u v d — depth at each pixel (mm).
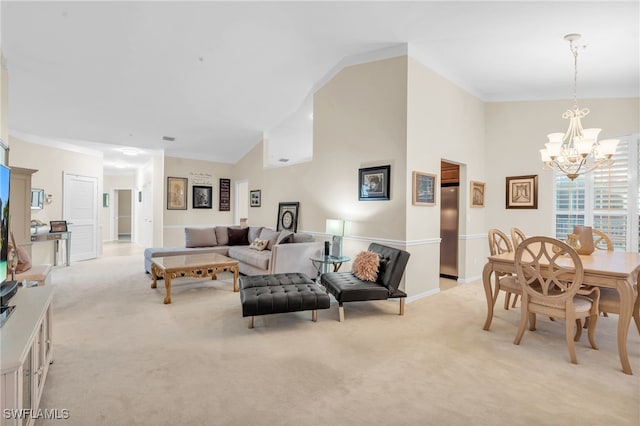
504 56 3969
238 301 3934
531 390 2057
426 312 3590
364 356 2506
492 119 5465
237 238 6230
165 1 3031
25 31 3330
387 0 2924
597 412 1837
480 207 5406
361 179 4391
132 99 4984
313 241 4992
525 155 5242
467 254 5117
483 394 2006
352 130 4539
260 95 5336
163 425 1696
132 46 3756
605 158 3295
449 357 2502
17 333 1581
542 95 5121
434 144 4348
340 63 4605
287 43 3881
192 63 4230
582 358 2508
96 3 3035
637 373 2273
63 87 4469
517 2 2809
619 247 4562
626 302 2326
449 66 4359
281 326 3129
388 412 1823
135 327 3066
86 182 7117
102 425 1689
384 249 3744
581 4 2768
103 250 8547
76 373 2195
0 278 1959
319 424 1718
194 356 2473
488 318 3078
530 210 5207
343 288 3295
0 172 1923
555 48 3646
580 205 4848
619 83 4555
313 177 5297
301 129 6762
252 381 2125
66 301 3904
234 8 3141
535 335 2963
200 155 7930
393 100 4039
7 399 1312
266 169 6777
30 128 5598
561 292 2721
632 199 4504
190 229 6004
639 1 2699
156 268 4496
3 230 2010
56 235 5914
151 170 8211
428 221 4250
